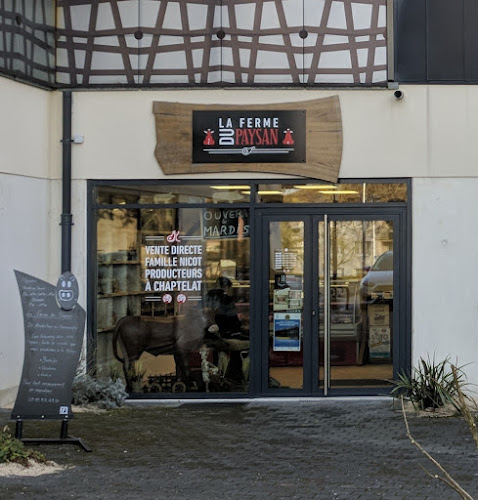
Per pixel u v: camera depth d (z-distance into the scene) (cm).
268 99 1141
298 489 718
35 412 854
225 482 739
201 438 917
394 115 1138
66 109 1145
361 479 752
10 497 682
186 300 1157
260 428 972
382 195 1145
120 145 1147
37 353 855
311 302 1148
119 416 1038
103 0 1147
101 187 1158
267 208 1148
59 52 1155
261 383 1150
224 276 1153
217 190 1152
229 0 1140
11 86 1073
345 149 1140
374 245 1147
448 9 1140
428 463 811
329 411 1070
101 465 792
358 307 1148
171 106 1141
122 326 1156
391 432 949
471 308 1135
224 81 1138
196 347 1156
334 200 1145
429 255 1138
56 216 1154
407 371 1138
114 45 1147
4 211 1063
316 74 1138
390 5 1131
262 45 1140
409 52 1140
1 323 1063
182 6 1141
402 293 1142
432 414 1044
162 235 1156
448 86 1138
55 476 750
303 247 1148
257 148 1140
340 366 1149
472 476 763
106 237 1158
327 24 1137
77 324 858
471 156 1138
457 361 1134
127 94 1147
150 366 1159
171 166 1141
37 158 1127
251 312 1149
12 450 786
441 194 1137
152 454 841
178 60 1142
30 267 1114
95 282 1155
